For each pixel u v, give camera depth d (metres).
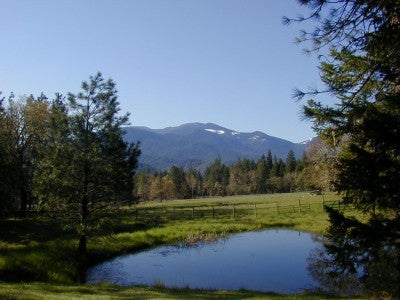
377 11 8.12
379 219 9.85
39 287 15.84
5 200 36.25
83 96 23.95
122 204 25.86
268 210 60.28
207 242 34.25
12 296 12.68
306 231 39.19
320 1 8.06
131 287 17.14
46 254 23.28
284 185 159.12
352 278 18.86
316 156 24.72
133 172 25.56
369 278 14.72
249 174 171.62
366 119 8.96
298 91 9.49
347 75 12.76
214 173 186.75
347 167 9.66
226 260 26.42
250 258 26.77
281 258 26.22
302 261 24.80
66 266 22.59
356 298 13.68
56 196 23.27
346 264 10.48
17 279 19.34
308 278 20.25
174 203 102.50
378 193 9.18
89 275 22.78
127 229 40.09
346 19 8.26
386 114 8.83
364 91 11.12
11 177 36.06
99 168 23.83
